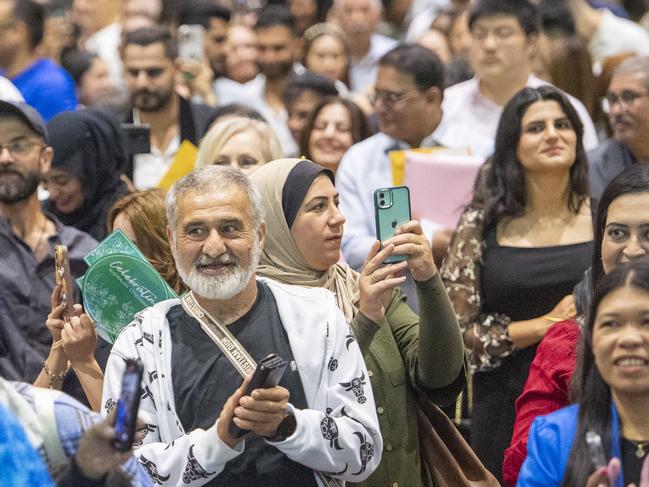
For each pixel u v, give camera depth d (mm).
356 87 24219
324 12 26797
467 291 11977
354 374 8930
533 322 11734
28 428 7480
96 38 25047
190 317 9016
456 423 11820
